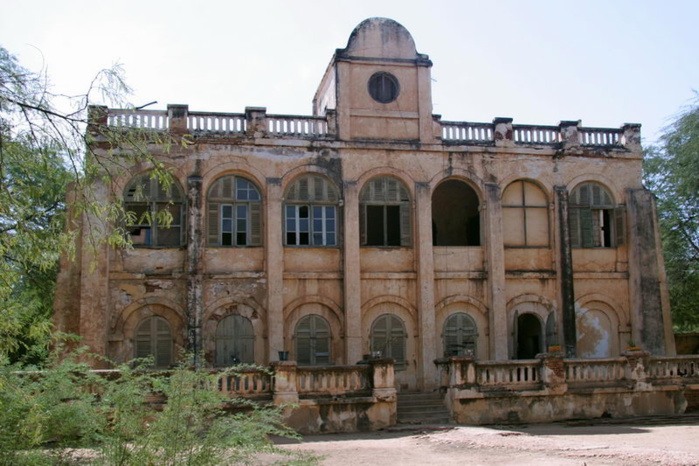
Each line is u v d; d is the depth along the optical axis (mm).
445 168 32031
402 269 31422
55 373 12820
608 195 33438
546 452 17828
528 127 33062
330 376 24719
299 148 31000
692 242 39312
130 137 14281
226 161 30281
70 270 28641
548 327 31922
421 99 32406
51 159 13367
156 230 29766
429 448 19812
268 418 13039
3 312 12562
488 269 31859
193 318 28953
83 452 12758
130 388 12500
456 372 25766
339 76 31891
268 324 29609
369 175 31453
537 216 32750
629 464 15719
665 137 38375
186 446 12047
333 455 18938
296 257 30562
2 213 12789
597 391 26625
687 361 27906
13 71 12953
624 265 33062
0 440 11852
